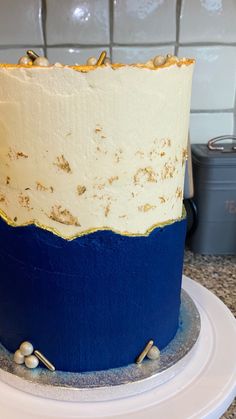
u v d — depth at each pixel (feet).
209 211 1.99
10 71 1.02
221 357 1.35
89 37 1.96
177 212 1.30
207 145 2.08
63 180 1.10
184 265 1.99
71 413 1.15
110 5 1.91
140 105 1.05
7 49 1.96
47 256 1.16
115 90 1.02
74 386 1.19
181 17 1.96
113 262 1.17
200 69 2.05
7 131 1.09
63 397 1.19
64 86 1.01
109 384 1.20
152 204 1.18
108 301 1.20
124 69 1.01
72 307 1.20
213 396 1.20
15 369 1.27
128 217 1.16
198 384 1.25
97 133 1.05
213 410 1.16
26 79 1.01
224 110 2.13
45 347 1.27
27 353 1.27
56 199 1.12
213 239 2.05
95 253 1.15
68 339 1.24
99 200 1.12
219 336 1.45
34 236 1.15
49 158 1.08
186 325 1.47
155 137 1.11
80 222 1.13
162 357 1.31
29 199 1.14
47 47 1.96
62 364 1.27
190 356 1.34
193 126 2.15
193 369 1.31
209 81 2.07
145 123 1.08
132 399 1.20
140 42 1.98
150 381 1.23
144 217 1.18
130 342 1.27
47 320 1.23
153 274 1.24
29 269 1.19
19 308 1.26
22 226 1.16
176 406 1.17
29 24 1.92
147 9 1.93
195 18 1.96
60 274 1.17
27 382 1.21
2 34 1.93
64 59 1.98
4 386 1.24
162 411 1.15
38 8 1.90
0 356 1.32
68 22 1.93
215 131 2.16
